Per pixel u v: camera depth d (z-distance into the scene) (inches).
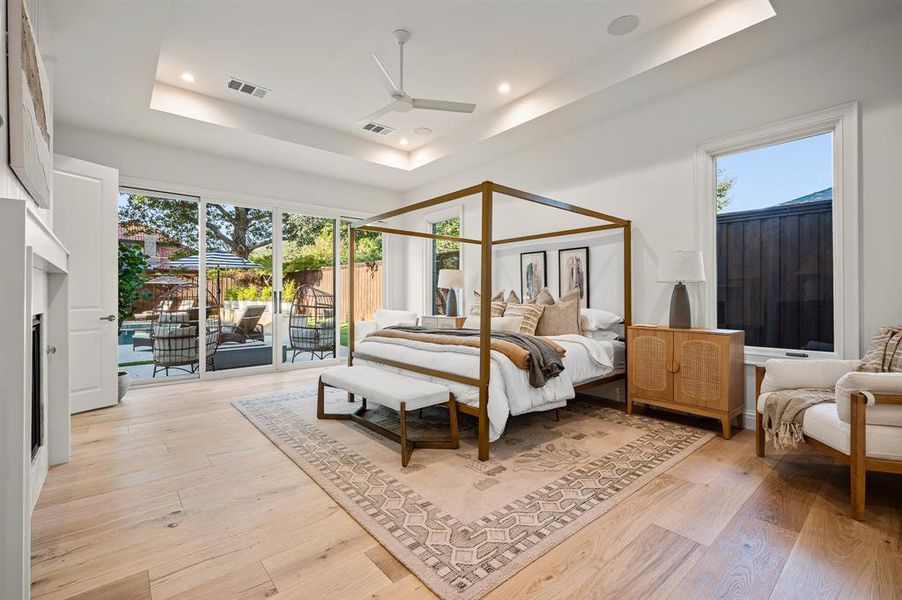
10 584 48.6
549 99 159.2
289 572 61.6
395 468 97.6
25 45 64.1
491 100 172.4
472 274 226.7
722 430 123.2
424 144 219.6
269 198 220.1
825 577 59.9
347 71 148.8
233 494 85.6
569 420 136.8
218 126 169.2
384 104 173.5
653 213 151.6
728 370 118.6
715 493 85.2
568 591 57.2
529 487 87.8
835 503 81.0
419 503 81.0
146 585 58.4
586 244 173.0
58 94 142.9
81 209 145.2
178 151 192.2
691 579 59.6
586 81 146.9
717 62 126.5
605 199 166.4
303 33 127.6
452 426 111.0
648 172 152.9
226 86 159.0
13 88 60.5
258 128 178.1
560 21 123.0
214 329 205.8
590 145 171.2
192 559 64.4
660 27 126.6
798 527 72.7
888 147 105.3
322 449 109.9
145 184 183.5
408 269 275.1
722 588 57.6
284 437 118.8
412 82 157.6
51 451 99.0
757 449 105.3
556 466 98.7
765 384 104.5
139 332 188.4
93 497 84.0
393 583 59.4
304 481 91.7
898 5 102.1
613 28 126.8
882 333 97.7
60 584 58.5
